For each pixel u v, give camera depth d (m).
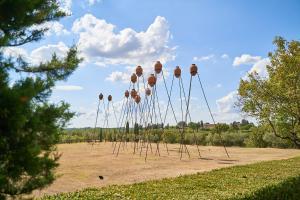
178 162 33.09
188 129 83.12
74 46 9.37
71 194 15.41
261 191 16.05
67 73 9.21
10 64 7.05
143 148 53.62
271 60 25.78
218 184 18.48
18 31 8.27
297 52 25.12
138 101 54.59
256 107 24.91
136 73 48.03
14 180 6.70
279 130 24.67
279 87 23.62
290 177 20.67
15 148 6.44
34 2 7.41
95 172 24.70
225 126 83.75
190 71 41.78
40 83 7.01
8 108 6.25
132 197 14.99
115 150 48.78
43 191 16.81
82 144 64.25
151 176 23.56
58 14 9.22
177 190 16.77
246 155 42.09
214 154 43.59
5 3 6.90
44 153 7.16
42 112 6.94
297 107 23.66
